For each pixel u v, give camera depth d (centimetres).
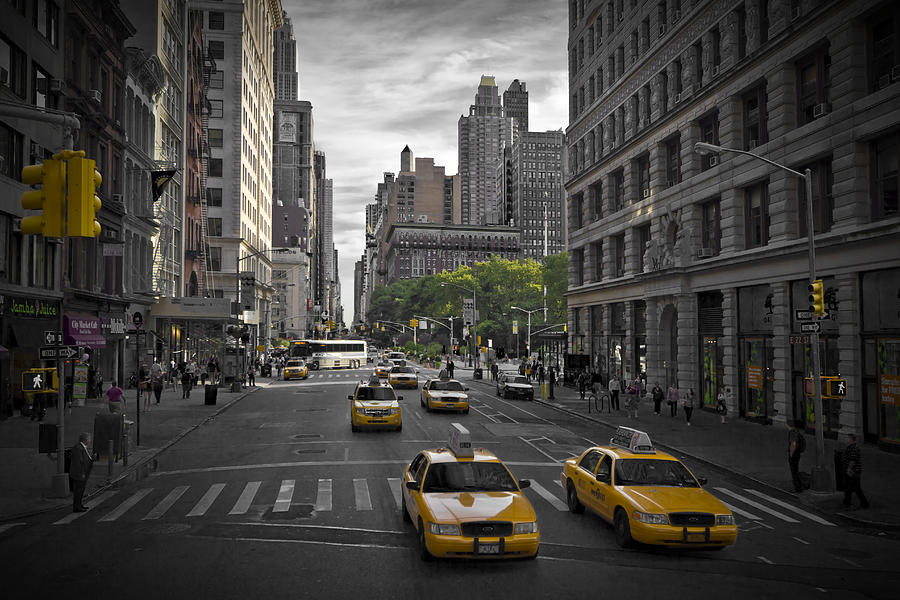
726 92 3300
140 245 4884
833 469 2005
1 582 994
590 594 958
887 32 2389
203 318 5269
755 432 2770
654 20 4138
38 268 3133
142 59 4572
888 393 2297
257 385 5378
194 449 2288
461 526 1037
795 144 2769
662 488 1231
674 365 4019
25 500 1520
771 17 2934
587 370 5081
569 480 1491
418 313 14188
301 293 15350
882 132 2345
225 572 1042
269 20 11469
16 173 2888
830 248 2534
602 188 5053
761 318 3083
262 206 10650
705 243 3656
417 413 3356
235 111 8500
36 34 3064
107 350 4350
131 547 1175
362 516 1384
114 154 4184
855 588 1010
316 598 932
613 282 4697
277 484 1698
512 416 3350
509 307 10881
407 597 938
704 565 1112
